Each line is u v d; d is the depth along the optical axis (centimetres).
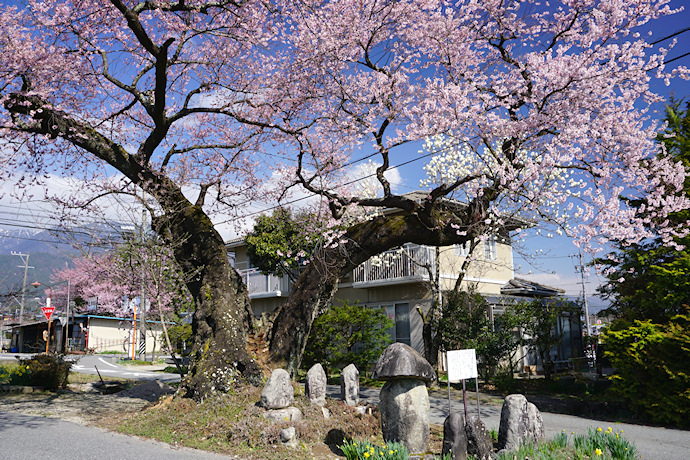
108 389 1359
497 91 852
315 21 930
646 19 802
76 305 4144
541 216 841
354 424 796
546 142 832
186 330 1401
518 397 690
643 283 1129
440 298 1648
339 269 1036
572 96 812
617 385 1023
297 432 693
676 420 914
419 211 924
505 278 2069
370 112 935
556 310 1542
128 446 662
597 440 625
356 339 1642
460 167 1633
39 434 720
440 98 856
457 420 601
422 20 937
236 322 944
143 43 859
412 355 607
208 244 1026
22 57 949
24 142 1055
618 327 1076
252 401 809
